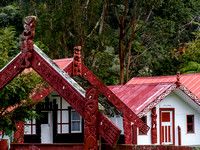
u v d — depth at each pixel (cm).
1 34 1681
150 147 818
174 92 2138
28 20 928
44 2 3603
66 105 1888
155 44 4106
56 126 1830
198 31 4250
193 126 2194
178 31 4419
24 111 1280
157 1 3512
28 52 920
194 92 2264
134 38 4522
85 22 3431
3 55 1417
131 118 1594
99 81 1602
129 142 1823
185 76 2439
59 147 876
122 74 3569
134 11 3550
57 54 3441
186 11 4028
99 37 3422
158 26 3719
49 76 896
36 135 1780
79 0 3391
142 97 2075
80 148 861
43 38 3391
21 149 905
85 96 835
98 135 855
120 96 2169
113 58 4300
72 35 3409
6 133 1227
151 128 2066
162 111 2111
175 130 2134
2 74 969
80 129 1903
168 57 4188
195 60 4044
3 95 1202
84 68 1641
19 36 4231
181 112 2162
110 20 4631
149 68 4334
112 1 3578
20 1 4891
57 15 3375
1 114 1225
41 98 1630
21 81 1248
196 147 782
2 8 4834
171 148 802
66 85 870
